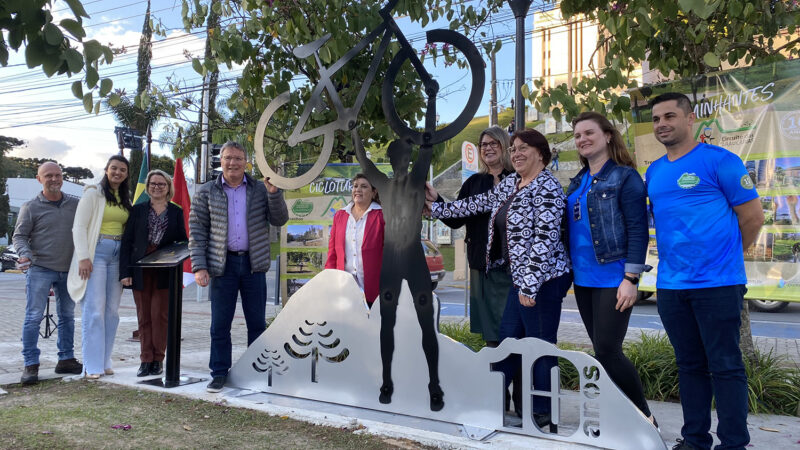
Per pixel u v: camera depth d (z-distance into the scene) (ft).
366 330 12.32
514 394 11.62
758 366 14.05
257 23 16.15
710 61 12.62
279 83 17.67
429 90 12.25
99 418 11.80
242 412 12.25
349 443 10.31
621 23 13.29
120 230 16.26
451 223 13.09
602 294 9.90
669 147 9.49
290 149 20.72
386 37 13.08
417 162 12.00
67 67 7.19
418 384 11.54
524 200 10.63
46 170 15.60
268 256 14.85
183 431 11.00
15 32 7.03
